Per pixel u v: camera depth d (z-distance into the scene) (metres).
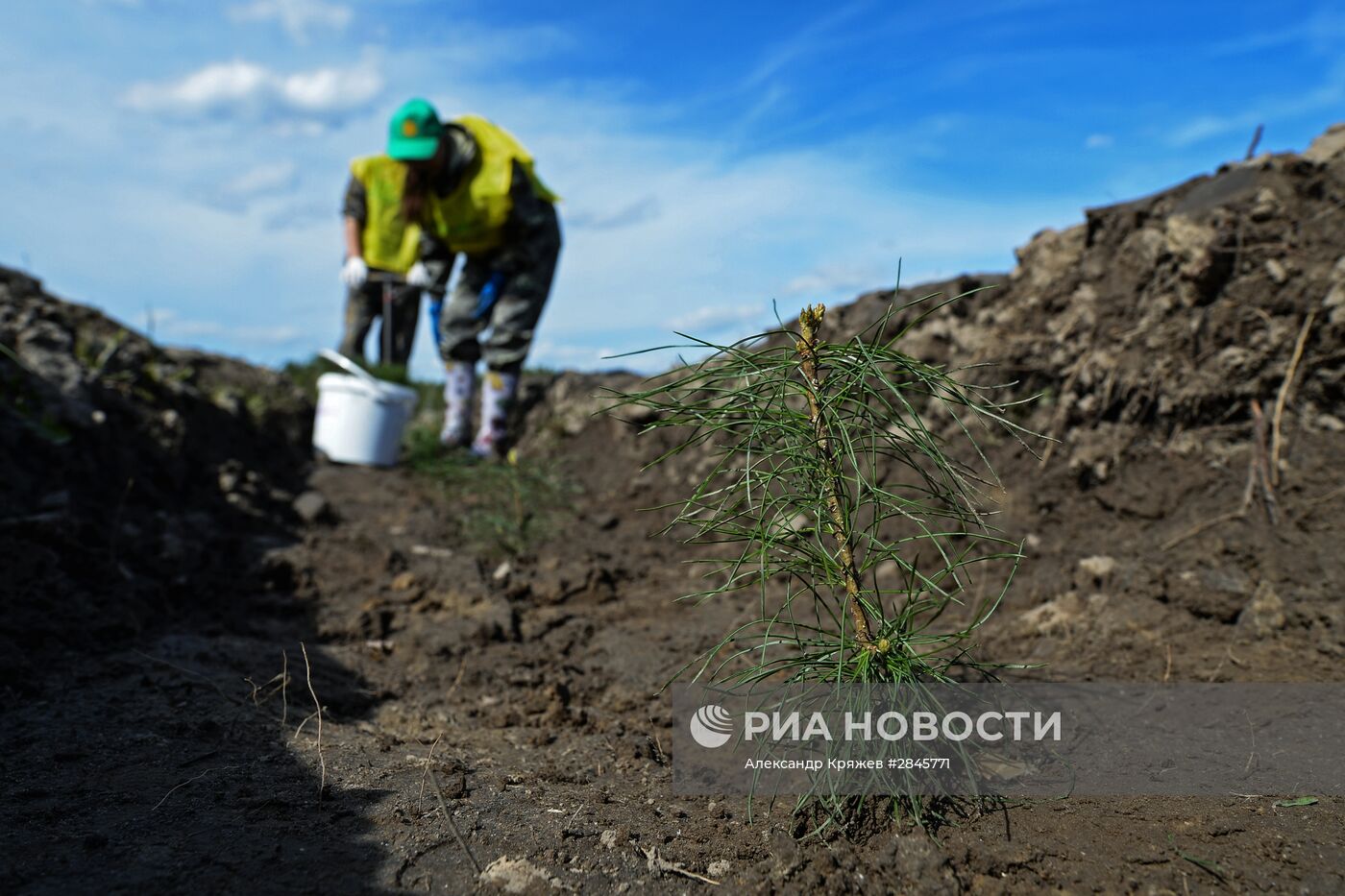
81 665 2.93
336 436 6.83
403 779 2.26
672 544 5.28
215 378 7.20
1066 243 4.38
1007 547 3.80
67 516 3.84
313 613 3.92
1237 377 3.68
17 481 4.04
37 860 1.79
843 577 1.98
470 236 6.70
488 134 6.66
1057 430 4.07
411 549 5.00
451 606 4.06
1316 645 2.79
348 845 1.90
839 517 1.97
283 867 1.81
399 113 6.39
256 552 4.66
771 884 1.80
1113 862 1.79
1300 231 3.69
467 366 7.22
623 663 3.39
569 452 7.01
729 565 2.02
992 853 1.84
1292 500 3.34
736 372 1.95
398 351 9.62
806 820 2.03
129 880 1.73
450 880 1.80
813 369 1.96
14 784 2.13
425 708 2.95
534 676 3.23
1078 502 3.88
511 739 2.68
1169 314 3.91
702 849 1.94
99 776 2.19
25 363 5.08
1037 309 4.37
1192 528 3.47
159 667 2.95
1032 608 3.39
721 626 3.70
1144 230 4.08
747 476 1.92
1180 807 1.97
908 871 1.79
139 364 6.04
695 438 1.98
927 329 4.78
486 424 7.05
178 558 4.07
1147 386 3.85
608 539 5.43
